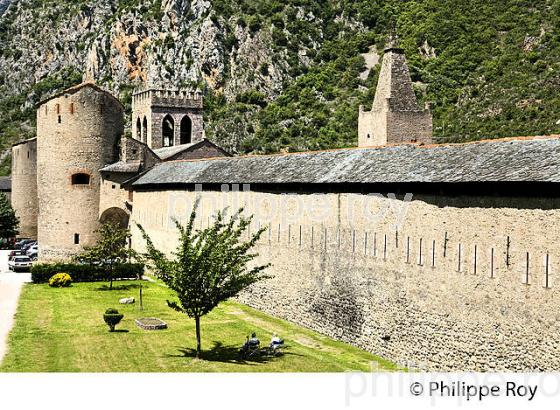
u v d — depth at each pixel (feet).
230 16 559.38
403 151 122.52
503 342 93.09
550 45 356.79
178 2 581.53
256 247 157.38
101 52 594.65
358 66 487.61
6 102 592.60
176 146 278.87
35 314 143.02
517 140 101.09
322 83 484.74
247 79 521.24
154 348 115.03
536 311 88.22
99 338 121.39
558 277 85.30
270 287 151.84
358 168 127.34
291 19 549.13
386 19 513.45
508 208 92.84
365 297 122.31
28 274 208.03
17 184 315.58
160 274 110.01
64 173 229.86
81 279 192.03
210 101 508.94
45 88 587.27
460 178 99.04
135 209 227.20
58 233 230.27
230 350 115.65
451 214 102.94
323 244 134.51
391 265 115.96
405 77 232.73
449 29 419.95
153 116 302.04
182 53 554.46
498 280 94.12
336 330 130.00
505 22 403.34
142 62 582.35
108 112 234.79
